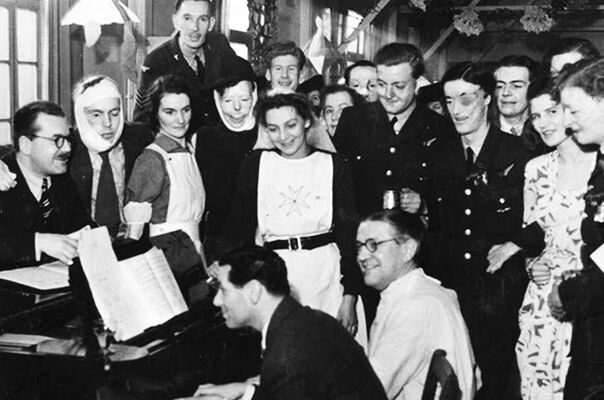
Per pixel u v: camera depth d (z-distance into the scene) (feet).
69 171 11.96
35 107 10.33
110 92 12.13
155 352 8.36
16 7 14.87
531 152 11.91
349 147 13.73
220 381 9.70
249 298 8.17
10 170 10.46
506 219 12.02
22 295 8.89
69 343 8.35
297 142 11.75
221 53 16.49
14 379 8.29
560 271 10.64
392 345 9.34
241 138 13.65
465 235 12.30
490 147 12.19
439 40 38.17
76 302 8.84
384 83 12.96
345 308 11.76
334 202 11.91
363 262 9.93
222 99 13.61
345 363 7.91
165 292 9.24
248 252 8.32
